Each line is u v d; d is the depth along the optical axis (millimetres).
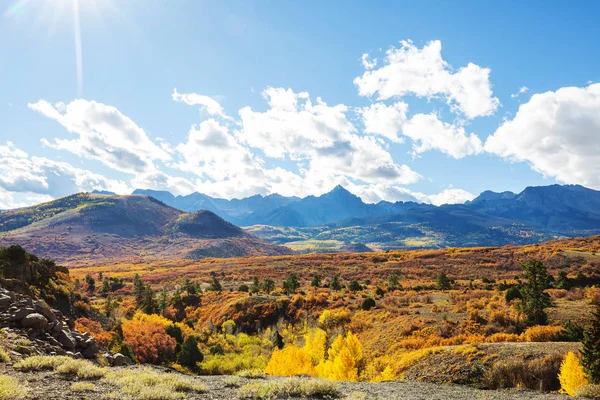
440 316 42656
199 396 10820
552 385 19578
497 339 31375
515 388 18734
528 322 35594
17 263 32625
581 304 40969
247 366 45688
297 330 58844
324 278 112375
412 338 37469
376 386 16109
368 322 48562
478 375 21531
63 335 16125
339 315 53938
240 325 66062
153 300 80250
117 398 9273
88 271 172500
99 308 63156
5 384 8891
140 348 40188
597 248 111750
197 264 182375
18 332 14766
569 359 18328
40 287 33906
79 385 9773
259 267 143500
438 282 73688
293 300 68062
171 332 50375
